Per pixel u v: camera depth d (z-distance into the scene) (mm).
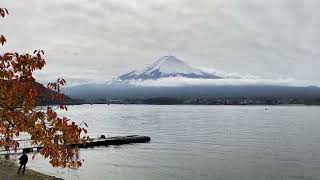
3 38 8258
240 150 87562
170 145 97562
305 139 112750
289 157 75750
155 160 71062
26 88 8367
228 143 102500
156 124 182750
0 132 9289
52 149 9398
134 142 102000
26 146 75375
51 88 9070
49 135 9078
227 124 183250
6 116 8594
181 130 147625
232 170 60312
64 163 9688
